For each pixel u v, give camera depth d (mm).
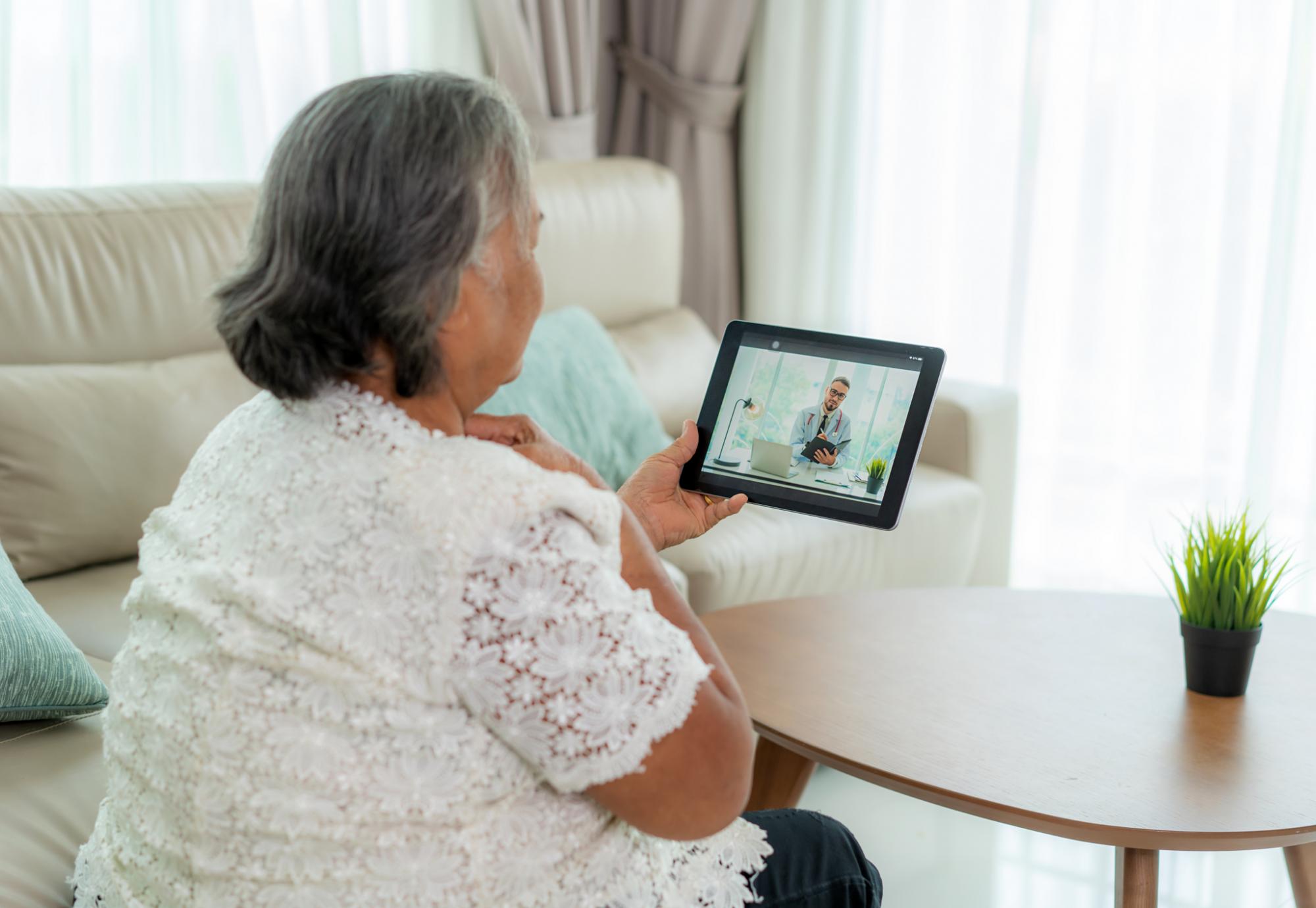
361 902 782
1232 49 2775
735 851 991
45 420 1776
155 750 817
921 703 1415
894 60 3221
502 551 754
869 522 1197
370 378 818
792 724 1356
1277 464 2896
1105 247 3000
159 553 883
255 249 825
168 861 833
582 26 3078
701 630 894
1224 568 1415
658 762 779
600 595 769
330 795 767
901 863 1937
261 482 814
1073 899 1842
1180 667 1537
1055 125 3029
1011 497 2689
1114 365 3059
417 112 787
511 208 837
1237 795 1206
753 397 1272
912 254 3293
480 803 799
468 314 831
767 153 3328
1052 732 1342
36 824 1135
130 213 2025
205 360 2033
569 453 970
